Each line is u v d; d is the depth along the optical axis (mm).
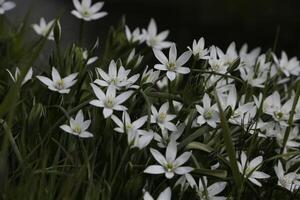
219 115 768
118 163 753
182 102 808
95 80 775
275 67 955
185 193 754
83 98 806
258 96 891
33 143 758
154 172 719
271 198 810
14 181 720
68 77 787
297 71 964
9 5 960
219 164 787
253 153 805
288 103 837
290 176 787
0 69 882
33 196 685
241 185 729
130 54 846
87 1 953
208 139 792
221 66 838
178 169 722
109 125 759
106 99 755
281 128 837
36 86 855
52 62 833
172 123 769
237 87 861
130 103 801
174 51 795
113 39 927
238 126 823
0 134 769
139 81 846
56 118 781
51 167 718
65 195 677
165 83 955
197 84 798
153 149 727
